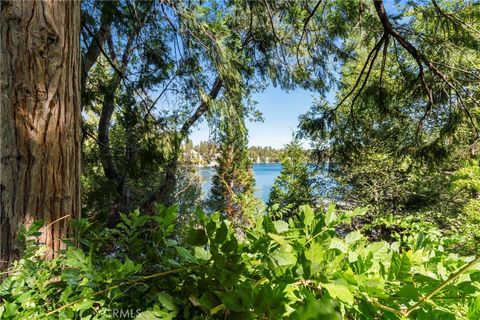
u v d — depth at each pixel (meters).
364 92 4.28
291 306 0.45
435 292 0.43
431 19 3.52
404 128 5.13
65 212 1.25
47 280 0.70
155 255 0.75
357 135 4.88
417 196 5.98
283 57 5.59
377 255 0.58
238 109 5.11
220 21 4.59
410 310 0.44
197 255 0.63
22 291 0.65
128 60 5.20
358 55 5.37
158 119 5.11
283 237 0.59
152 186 6.60
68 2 1.30
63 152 1.26
